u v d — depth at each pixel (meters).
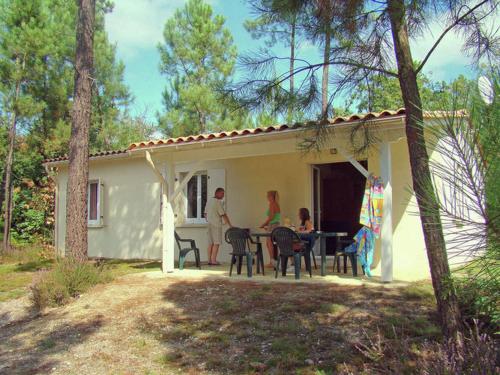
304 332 5.49
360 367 4.47
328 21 4.82
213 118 18.45
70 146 9.77
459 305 3.94
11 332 6.73
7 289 9.32
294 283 7.86
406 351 4.20
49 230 17.70
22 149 18.86
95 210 14.90
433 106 2.44
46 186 18.73
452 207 2.32
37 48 15.31
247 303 6.77
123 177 14.25
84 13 10.04
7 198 15.90
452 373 3.21
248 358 4.99
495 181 2.18
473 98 2.29
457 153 2.27
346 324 5.57
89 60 10.04
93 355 5.51
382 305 6.13
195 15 19.89
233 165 11.83
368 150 7.17
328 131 5.75
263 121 5.49
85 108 9.88
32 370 5.20
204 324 6.09
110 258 14.23
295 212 10.80
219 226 11.12
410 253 8.94
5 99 15.70
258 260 9.30
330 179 13.23
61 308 7.57
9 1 15.25
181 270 10.14
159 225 13.30
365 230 8.02
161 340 5.77
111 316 6.87
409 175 9.02
